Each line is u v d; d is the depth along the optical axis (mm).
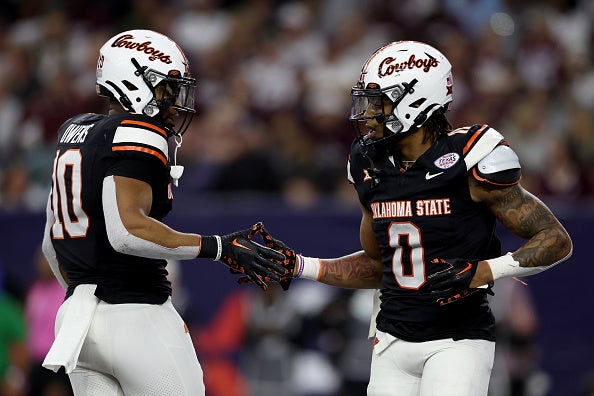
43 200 30375
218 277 26219
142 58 14781
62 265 15250
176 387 14656
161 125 14688
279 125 32656
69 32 40781
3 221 27297
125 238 14031
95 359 14641
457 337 14844
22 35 41656
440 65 15117
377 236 15398
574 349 25906
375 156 15422
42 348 25875
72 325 14406
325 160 31297
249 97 35688
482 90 34969
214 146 31781
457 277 14227
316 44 37812
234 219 26109
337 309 26016
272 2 40156
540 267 14539
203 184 30312
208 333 26094
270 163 30625
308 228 26062
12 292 27109
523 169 31844
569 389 25891
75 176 14625
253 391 25891
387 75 14961
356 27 36969
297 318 26125
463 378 14562
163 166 14453
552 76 36562
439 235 14805
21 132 36719
